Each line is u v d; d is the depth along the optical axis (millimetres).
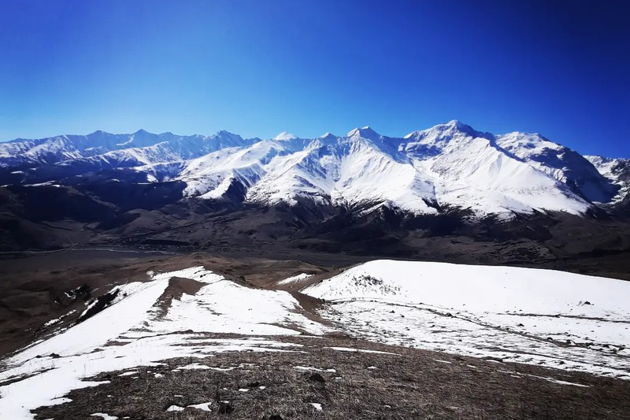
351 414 12656
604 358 33156
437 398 15531
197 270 109312
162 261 184375
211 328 35438
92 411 12242
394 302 66750
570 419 14727
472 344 37594
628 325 51125
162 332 33406
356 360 21969
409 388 16672
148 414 11969
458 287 73188
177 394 13859
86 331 38344
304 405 13016
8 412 12094
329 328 42000
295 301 58375
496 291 70375
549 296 67500
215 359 20016
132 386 14875
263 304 52344
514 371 23609
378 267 85438
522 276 77500
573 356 33438
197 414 11922
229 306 49531
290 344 26750
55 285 131875
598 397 18812
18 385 15172
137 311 43531
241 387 14844
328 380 16688
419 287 74312
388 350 27672
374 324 47969
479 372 22062
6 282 141750
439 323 49469
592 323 52062
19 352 47219
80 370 17625
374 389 15891
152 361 19594
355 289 76562
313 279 102438
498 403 15820
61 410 12344
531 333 46000
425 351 29547
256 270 166875
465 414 13820
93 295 108438
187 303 50625
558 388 19859
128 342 29219
